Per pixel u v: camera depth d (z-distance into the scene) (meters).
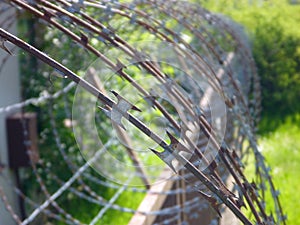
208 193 2.18
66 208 6.36
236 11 10.26
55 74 1.95
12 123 6.03
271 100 10.02
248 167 4.43
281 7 11.23
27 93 6.48
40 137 6.63
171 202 4.01
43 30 5.86
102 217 6.20
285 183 6.82
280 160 7.71
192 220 4.04
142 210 3.56
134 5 3.06
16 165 6.03
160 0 3.86
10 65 6.39
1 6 3.45
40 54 1.86
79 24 2.35
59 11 2.30
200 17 4.98
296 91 10.12
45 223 6.11
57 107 6.50
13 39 1.86
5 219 5.89
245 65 5.60
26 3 2.27
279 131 9.14
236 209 2.07
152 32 3.09
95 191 6.52
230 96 3.69
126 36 3.78
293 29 10.57
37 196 6.40
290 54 10.35
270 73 10.12
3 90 6.20
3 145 6.02
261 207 2.46
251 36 8.48
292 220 5.89
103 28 2.46
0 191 4.69
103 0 2.93
